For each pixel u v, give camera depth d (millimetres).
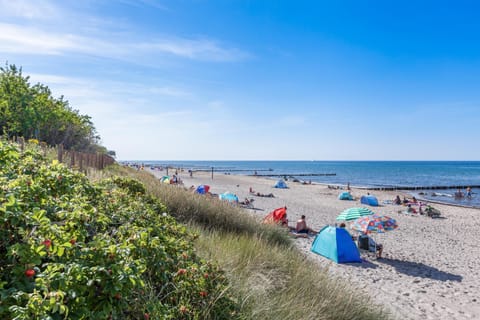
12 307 1360
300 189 38688
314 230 14031
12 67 17859
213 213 8297
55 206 2338
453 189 46281
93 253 1822
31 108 17172
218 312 2672
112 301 1638
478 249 12234
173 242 3057
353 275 8461
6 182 2133
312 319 3633
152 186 9070
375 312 4793
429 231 15539
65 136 19688
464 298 7340
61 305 1417
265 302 3566
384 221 10320
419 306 6773
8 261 1723
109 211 3197
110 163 21438
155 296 2400
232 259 4586
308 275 5102
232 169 126375
